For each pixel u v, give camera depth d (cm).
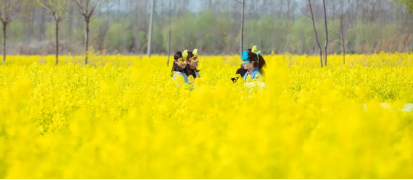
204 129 483
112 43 10931
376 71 1734
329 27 9700
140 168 392
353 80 1467
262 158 388
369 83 1380
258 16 13662
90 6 2945
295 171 374
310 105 657
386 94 1305
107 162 413
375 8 10094
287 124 552
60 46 9225
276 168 392
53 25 12756
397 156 455
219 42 10931
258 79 892
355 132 442
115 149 427
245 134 422
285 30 10894
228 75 1552
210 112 619
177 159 401
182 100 706
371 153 414
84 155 436
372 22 9488
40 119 679
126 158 414
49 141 496
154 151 424
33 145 490
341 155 400
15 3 3691
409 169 416
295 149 429
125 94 848
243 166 380
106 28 12681
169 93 851
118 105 744
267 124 469
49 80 1197
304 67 2108
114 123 668
